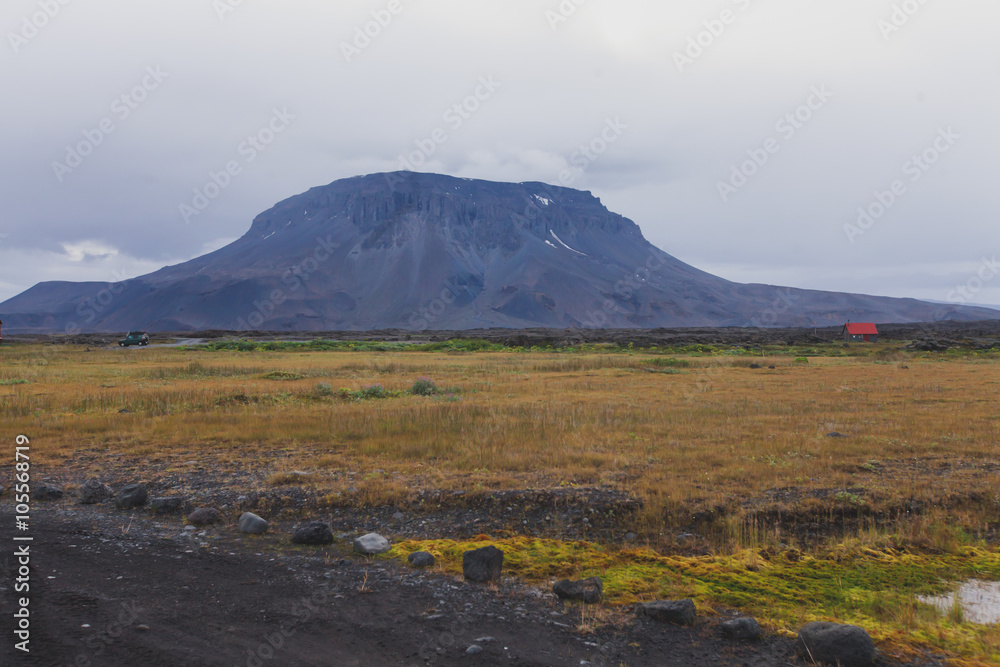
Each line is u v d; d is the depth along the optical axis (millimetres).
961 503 8625
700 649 4848
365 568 6422
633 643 4906
